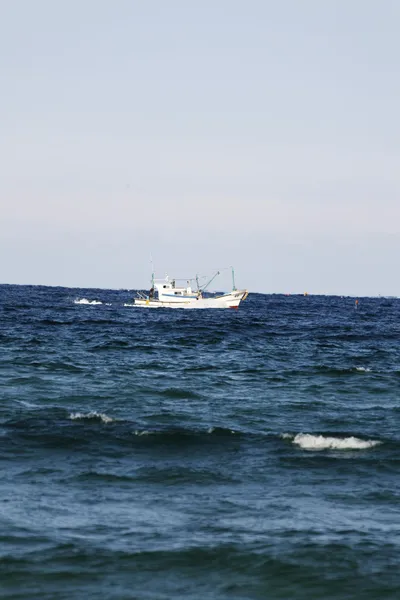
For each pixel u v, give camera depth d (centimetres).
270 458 7688
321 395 12356
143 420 9588
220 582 4778
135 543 5312
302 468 7338
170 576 4838
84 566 4919
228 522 5778
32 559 4981
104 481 6750
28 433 8425
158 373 14638
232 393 12312
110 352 18450
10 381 12756
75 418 9362
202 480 6869
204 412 10400
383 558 5159
